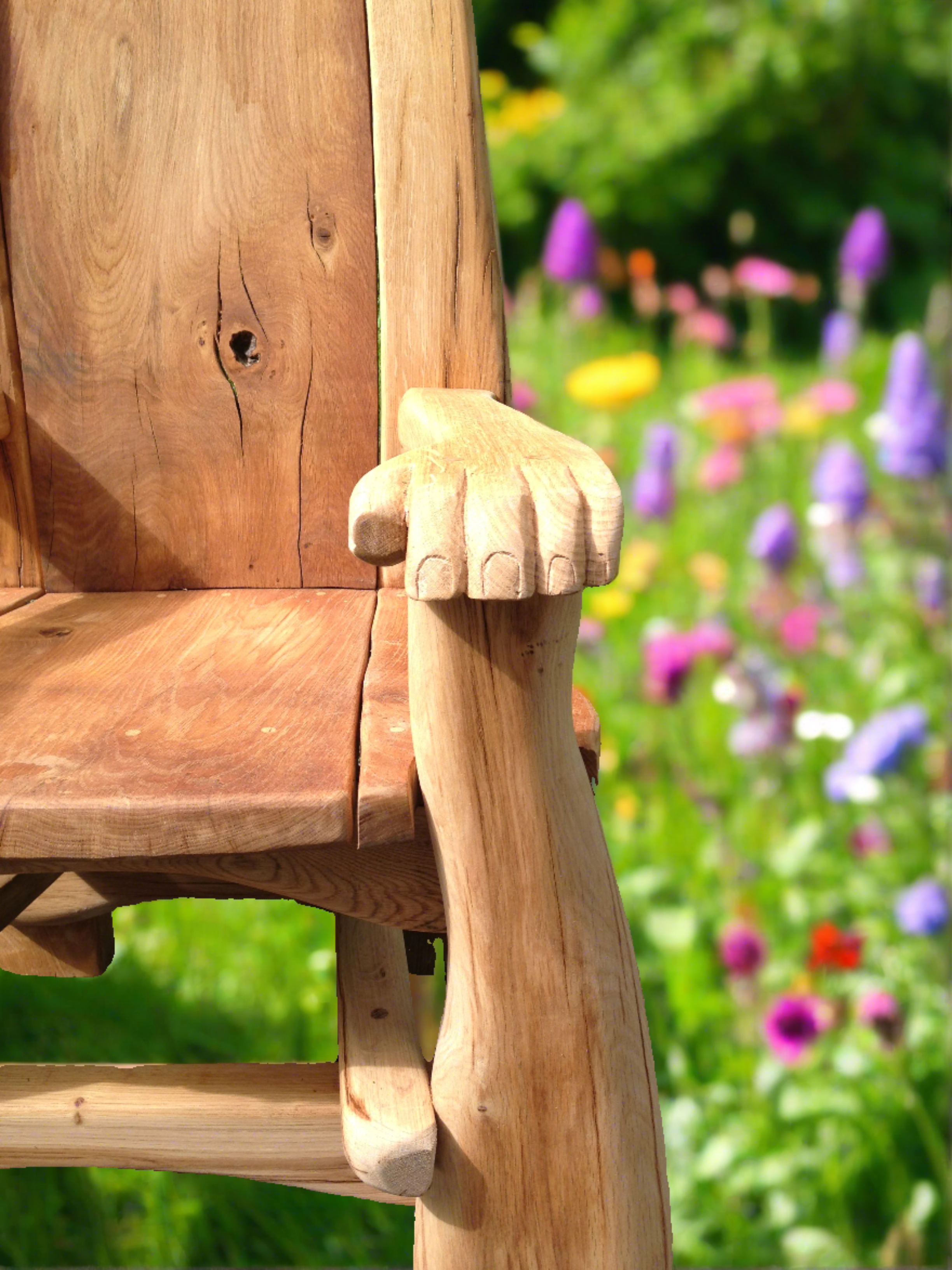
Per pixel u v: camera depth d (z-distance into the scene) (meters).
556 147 9.26
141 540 2.03
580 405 5.68
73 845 1.48
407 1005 1.72
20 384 2.02
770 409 4.28
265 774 1.51
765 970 2.75
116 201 2.03
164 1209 2.42
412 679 1.55
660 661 3.29
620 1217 1.58
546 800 1.55
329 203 2.02
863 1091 2.55
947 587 3.70
